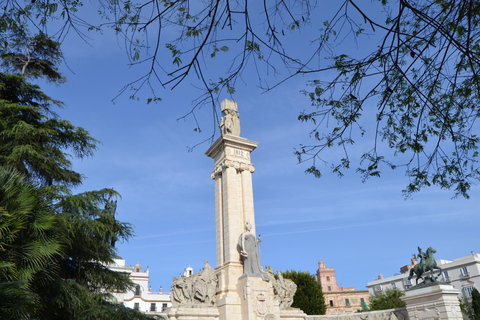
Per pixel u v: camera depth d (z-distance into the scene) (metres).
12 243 11.45
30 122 18.14
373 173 7.29
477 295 43.22
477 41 5.82
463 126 7.16
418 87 6.42
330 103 6.62
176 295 25.06
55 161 17.19
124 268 56.59
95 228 16.33
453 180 7.45
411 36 5.37
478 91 6.53
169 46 5.66
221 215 28.11
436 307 30.34
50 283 13.95
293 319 26.75
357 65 5.95
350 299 79.50
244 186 28.23
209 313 24.11
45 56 19.70
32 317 11.75
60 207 16.12
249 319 23.02
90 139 19.02
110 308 15.61
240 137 29.25
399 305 54.81
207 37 5.06
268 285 24.56
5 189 11.02
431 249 32.53
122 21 4.96
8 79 17.95
